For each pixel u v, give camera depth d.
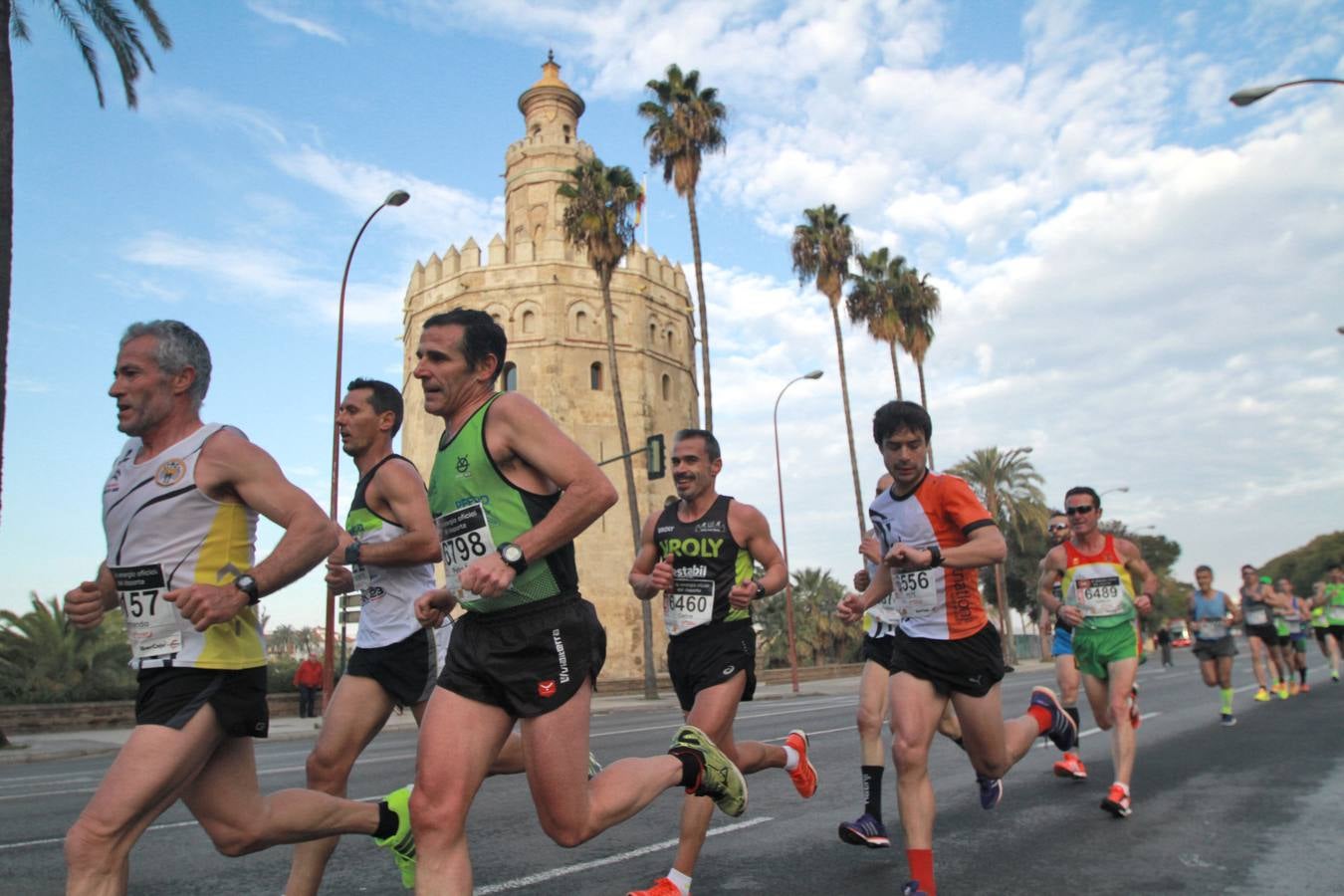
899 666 4.81
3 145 16.25
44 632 25.84
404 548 4.66
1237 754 9.82
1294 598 17.86
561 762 3.29
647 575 5.65
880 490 6.46
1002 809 7.12
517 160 51.00
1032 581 59.91
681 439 5.49
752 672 5.31
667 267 50.44
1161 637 35.53
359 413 5.07
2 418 16.23
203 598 3.14
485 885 5.11
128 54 18.78
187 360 3.55
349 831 4.16
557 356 44.94
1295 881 4.98
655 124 33.41
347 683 4.69
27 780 12.62
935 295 46.38
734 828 6.62
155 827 7.18
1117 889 4.89
